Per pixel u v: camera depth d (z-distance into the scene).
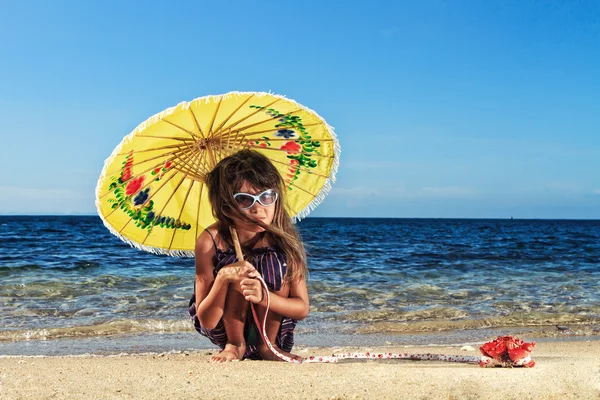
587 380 2.69
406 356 3.55
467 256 15.76
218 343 3.29
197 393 2.51
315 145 3.45
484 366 3.09
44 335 5.39
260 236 3.12
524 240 26.94
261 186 2.96
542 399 2.43
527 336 5.53
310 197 3.46
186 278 9.66
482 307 7.17
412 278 10.34
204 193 3.44
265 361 3.17
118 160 2.94
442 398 2.44
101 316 6.36
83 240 22.77
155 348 4.88
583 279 10.44
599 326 6.02
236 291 3.05
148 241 3.38
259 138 3.39
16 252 16.02
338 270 11.57
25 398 2.47
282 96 3.03
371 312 6.76
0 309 6.74
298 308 3.06
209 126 3.16
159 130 2.97
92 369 3.13
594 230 51.12
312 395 2.47
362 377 2.75
